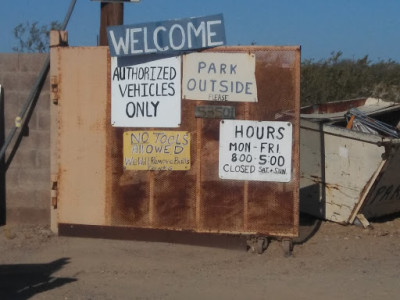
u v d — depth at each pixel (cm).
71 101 944
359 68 2081
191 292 780
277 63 890
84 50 937
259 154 898
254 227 905
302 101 1883
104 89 935
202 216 917
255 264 865
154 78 919
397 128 1142
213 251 908
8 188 1000
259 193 902
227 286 796
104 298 766
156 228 932
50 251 909
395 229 1012
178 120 916
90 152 942
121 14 1002
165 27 905
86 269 852
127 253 901
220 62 900
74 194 950
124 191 937
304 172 1030
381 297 764
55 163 955
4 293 782
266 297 766
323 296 768
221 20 892
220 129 906
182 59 910
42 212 1000
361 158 970
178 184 923
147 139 926
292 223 896
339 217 1005
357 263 868
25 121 990
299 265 860
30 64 991
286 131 891
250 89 895
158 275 832
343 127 1050
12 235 959
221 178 909
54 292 783
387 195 1013
